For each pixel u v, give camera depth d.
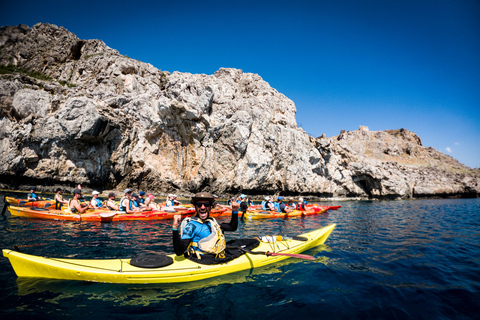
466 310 3.58
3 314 2.96
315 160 37.38
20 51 28.59
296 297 3.80
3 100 21.91
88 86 27.94
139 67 30.59
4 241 6.12
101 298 3.46
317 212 16.84
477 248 7.39
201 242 4.30
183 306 3.37
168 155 28.53
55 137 23.00
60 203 11.09
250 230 9.70
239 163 30.62
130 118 27.02
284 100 38.22
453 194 49.75
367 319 3.27
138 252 5.85
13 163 21.67
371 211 19.86
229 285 4.08
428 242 8.13
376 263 5.67
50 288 3.66
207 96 29.25
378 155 75.56
